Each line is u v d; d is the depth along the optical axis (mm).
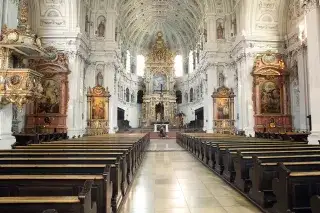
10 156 5953
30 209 2770
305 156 5633
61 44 19672
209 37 26141
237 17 23797
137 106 40781
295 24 20141
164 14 37312
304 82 18578
